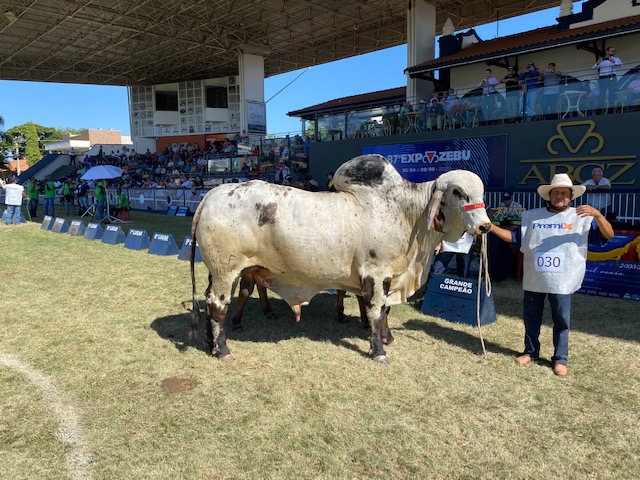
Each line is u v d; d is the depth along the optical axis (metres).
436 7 21.16
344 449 3.39
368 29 26.23
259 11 23.11
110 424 3.72
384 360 4.86
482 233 4.45
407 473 3.14
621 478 3.07
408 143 15.37
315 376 4.56
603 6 14.34
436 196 4.41
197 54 30.33
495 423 3.71
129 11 22.34
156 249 11.13
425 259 4.96
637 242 7.27
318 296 7.57
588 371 4.64
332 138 17.98
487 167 13.72
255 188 4.78
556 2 20.75
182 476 3.12
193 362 4.92
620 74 12.55
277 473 3.14
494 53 15.39
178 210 21.50
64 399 4.13
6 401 4.09
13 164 66.38
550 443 3.45
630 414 3.83
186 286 8.12
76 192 24.70
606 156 11.55
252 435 3.57
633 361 4.87
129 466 3.21
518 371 4.66
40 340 5.55
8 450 3.39
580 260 4.52
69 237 13.94
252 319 6.35
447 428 3.65
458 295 6.35
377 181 4.71
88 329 5.95
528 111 12.96
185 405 4.02
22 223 17.86
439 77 18.72
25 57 30.91
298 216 4.59
